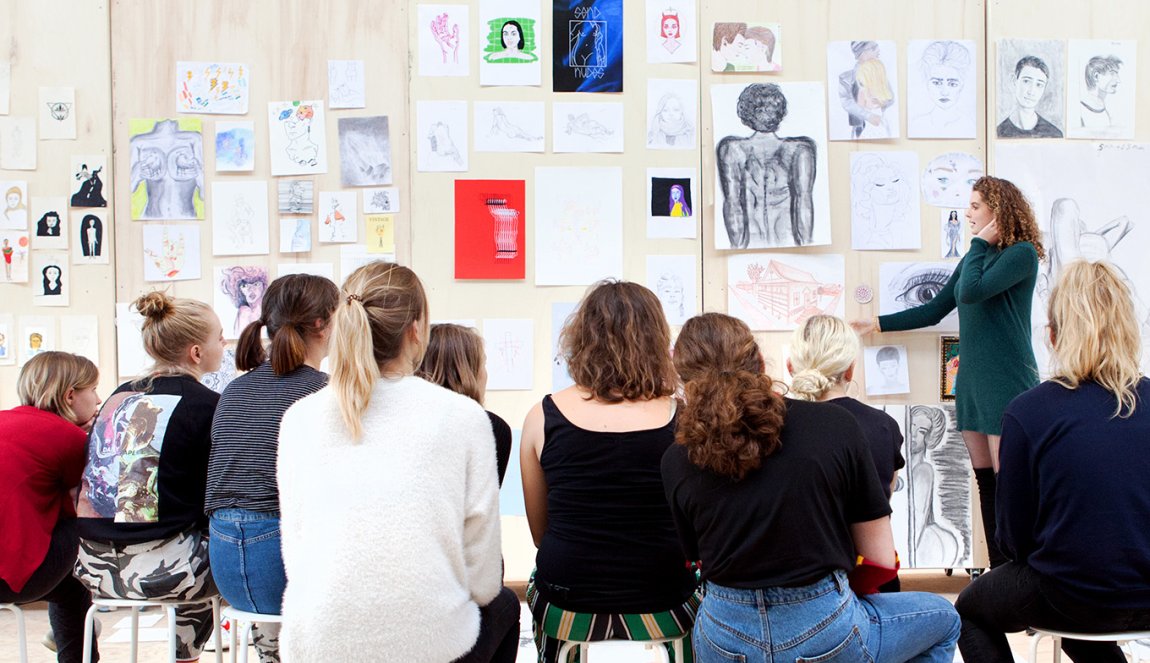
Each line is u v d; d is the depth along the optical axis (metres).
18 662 2.97
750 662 1.69
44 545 2.36
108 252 3.58
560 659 1.96
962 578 3.78
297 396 2.07
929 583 3.77
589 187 3.66
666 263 3.67
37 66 3.58
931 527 3.68
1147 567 1.83
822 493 1.67
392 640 1.49
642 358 1.96
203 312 2.38
